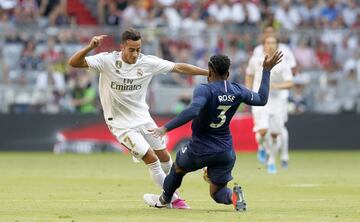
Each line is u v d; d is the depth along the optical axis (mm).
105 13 104688
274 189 48938
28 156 86438
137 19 105000
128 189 48406
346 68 101750
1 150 92438
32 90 94750
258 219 32344
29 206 37969
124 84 38625
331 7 112062
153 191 47125
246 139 94375
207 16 107688
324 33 102562
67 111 94375
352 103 100812
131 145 38625
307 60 101188
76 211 35562
